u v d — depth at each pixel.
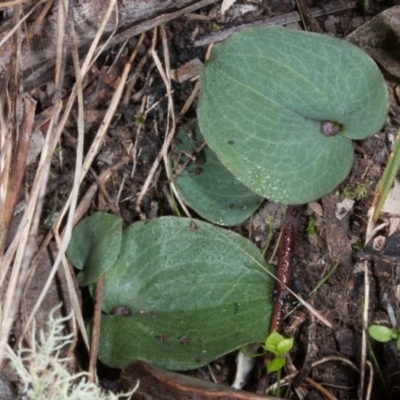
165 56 0.22
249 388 0.21
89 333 0.21
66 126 0.22
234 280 0.21
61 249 0.20
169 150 0.21
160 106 0.22
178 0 0.21
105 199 0.21
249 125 0.20
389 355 0.21
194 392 0.19
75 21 0.21
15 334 0.20
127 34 0.21
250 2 0.22
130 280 0.21
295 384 0.21
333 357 0.21
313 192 0.20
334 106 0.20
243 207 0.21
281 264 0.21
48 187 0.21
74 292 0.20
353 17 0.22
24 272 0.18
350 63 0.19
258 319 0.21
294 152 0.20
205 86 0.20
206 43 0.22
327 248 0.21
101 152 0.22
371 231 0.21
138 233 0.21
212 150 0.20
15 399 0.19
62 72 0.20
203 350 0.20
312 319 0.21
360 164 0.21
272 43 0.20
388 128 0.21
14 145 0.20
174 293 0.21
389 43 0.21
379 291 0.21
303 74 0.20
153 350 0.20
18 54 0.20
